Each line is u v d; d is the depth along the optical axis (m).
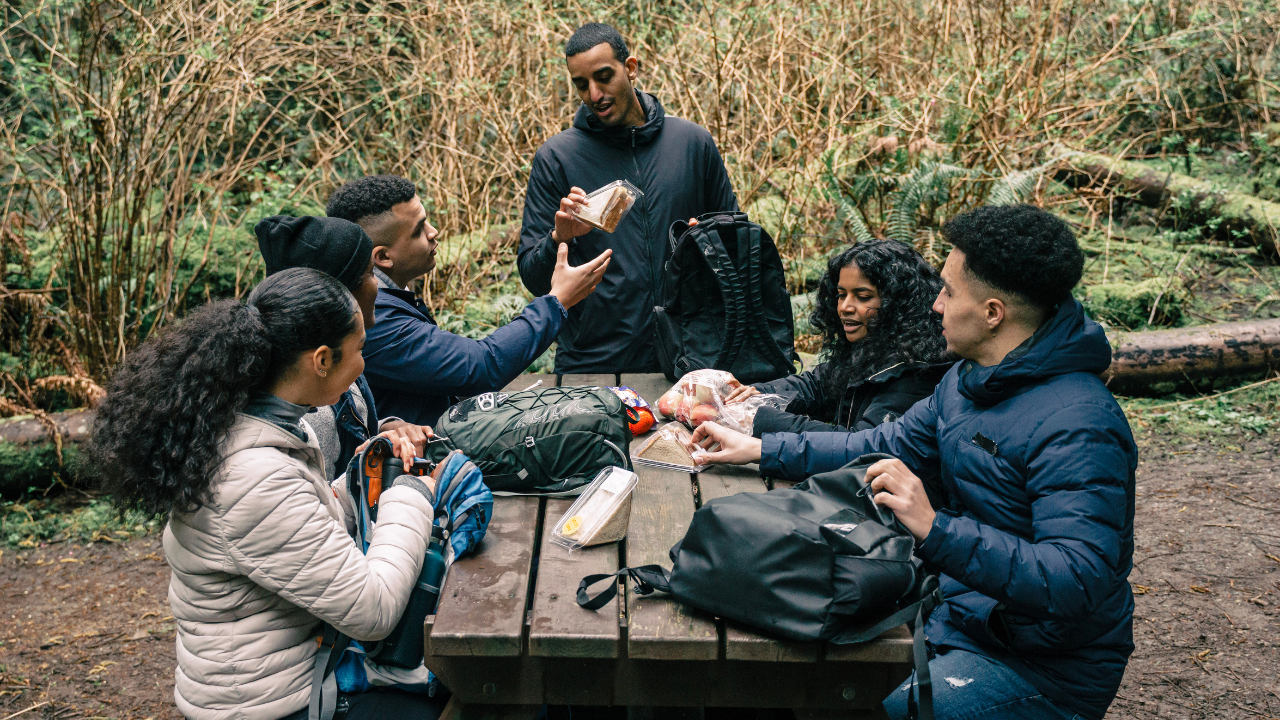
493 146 6.02
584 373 3.49
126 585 3.85
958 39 6.68
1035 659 1.86
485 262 5.81
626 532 2.19
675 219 3.38
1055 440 1.79
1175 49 7.17
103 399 1.70
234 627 1.78
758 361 3.04
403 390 2.60
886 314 2.56
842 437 2.37
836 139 5.77
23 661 3.34
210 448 1.66
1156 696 2.95
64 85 4.78
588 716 2.67
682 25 6.26
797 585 1.72
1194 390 5.14
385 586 1.80
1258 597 3.44
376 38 6.70
